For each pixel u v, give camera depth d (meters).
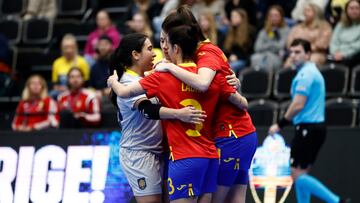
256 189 15.27
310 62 14.67
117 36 22.58
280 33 20.59
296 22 21.28
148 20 22.41
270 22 20.70
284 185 15.09
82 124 17.58
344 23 19.62
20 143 16.39
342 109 17.12
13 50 23.77
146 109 10.59
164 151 11.58
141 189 11.45
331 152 15.19
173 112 10.36
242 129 10.98
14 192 16.14
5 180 16.23
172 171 10.54
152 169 11.45
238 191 11.30
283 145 15.30
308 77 14.37
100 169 15.80
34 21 25.27
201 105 10.49
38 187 16.05
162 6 23.30
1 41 22.88
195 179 10.44
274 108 17.48
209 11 22.11
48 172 16.11
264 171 15.29
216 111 10.96
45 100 18.72
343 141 15.17
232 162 10.95
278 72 19.25
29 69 23.95
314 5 19.80
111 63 11.45
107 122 17.80
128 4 26.05
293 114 14.41
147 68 11.39
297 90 14.40
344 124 17.06
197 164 10.40
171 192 10.58
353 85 18.42
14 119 18.98
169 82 10.47
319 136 14.47
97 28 23.73
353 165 15.00
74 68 18.44
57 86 20.84
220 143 10.92
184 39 10.52
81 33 24.83
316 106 14.45
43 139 16.31
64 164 16.05
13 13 26.64
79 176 15.90
